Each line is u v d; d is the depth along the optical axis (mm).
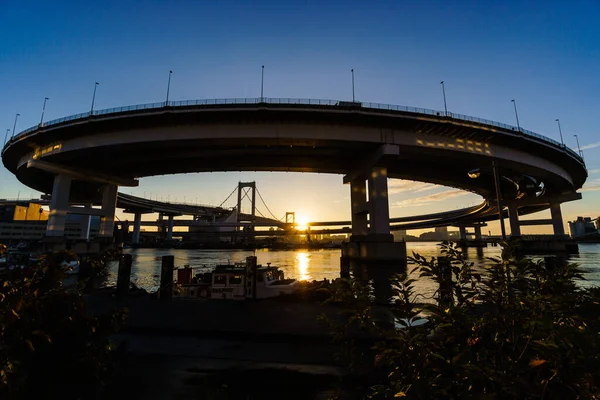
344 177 68188
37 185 84938
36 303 2787
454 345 2668
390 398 2516
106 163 62031
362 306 2930
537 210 126375
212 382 7129
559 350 1955
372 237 51219
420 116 48812
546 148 58062
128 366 7902
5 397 2580
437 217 166625
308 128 48625
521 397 2041
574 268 2889
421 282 26531
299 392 6656
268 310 13086
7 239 120500
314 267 58969
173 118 47656
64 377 2928
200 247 156625
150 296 17422
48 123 52719
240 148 54344
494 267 3152
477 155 53875
